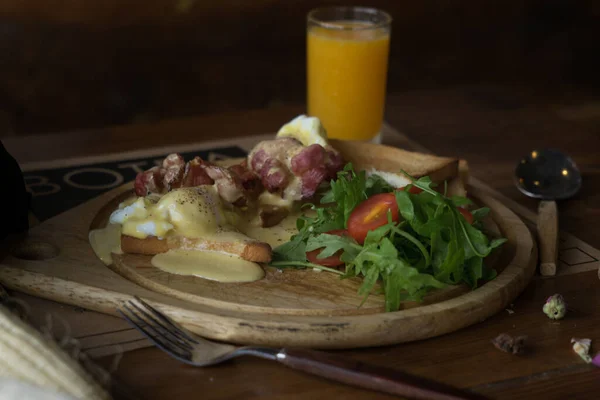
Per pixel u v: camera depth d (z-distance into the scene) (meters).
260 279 0.61
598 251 0.68
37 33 1.22
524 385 0.55
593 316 0.61
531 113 0.98
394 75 1.48
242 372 0.55
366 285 0.59
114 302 0.59
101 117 1.31
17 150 0.85
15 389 0.50
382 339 0.57
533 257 0.65
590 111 0.99
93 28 1.24
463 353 0.57
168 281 0.61
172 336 0.57
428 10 1.45
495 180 0.81
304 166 0.69
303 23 1.36
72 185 0.77
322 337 0.57
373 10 0.89
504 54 1.54
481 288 0.60
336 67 0.86
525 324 0.60
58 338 0.57
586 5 1.55
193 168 0.69
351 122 0.87
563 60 1.58
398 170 0.75
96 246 0.65
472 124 0.94
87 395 0.50
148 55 1.29
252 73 1.37
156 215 0.64
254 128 0.92
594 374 0.56
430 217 0.60
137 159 0.83
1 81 1.23
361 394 0.54
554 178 0.78
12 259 0.63
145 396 0.54
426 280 0.58
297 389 0.54
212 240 0.63
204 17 1.30
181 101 1.35
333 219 0.64
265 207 0.69
